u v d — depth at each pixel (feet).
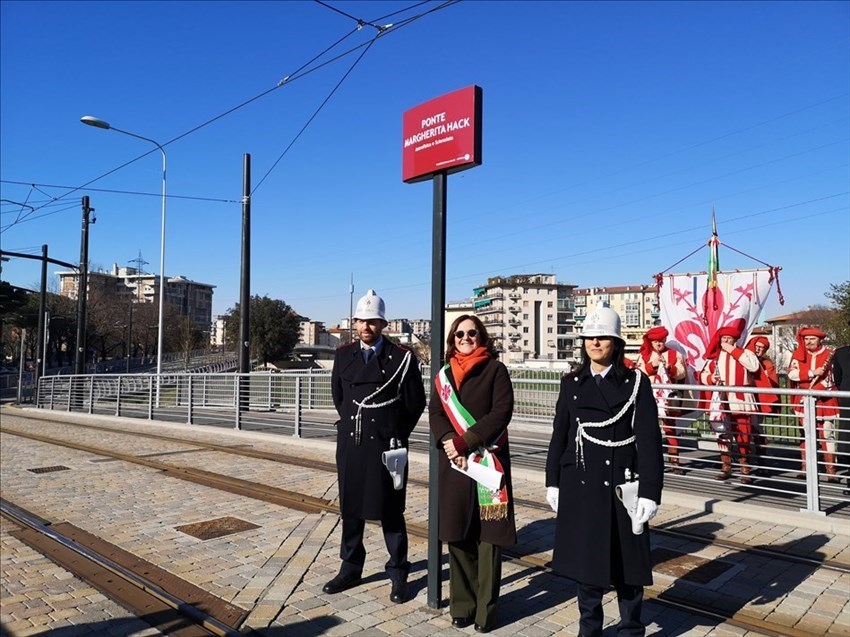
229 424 54.70
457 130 14.37
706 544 19.67
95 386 74.90
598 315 12.43
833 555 18.44
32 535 21.84
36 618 14.93
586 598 12.45
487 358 14.11
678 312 35.50
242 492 27.96
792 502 23.97
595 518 12.07
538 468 31.40
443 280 14.76
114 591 16.56
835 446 26.89
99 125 70.85
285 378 46.85
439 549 14.98
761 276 33.04
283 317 193.36
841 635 13.39
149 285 459.73
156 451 40.55
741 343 33.35
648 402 12.16
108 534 21.57
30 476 32.60
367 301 15.84
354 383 15.78
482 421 13.47
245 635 13.62
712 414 27.40
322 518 23.15
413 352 16.29
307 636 13.51
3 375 182.80
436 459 14.67
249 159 67.87
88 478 31.78
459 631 13.74
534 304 386.93
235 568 17.92
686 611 14.76
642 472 11.84
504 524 13.53
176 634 14.02
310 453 39.22
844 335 94.22
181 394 60.80
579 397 12.63
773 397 28.60
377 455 15.46
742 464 25.41
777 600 15.28
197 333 304.30
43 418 71.51
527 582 16.69
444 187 14.98
